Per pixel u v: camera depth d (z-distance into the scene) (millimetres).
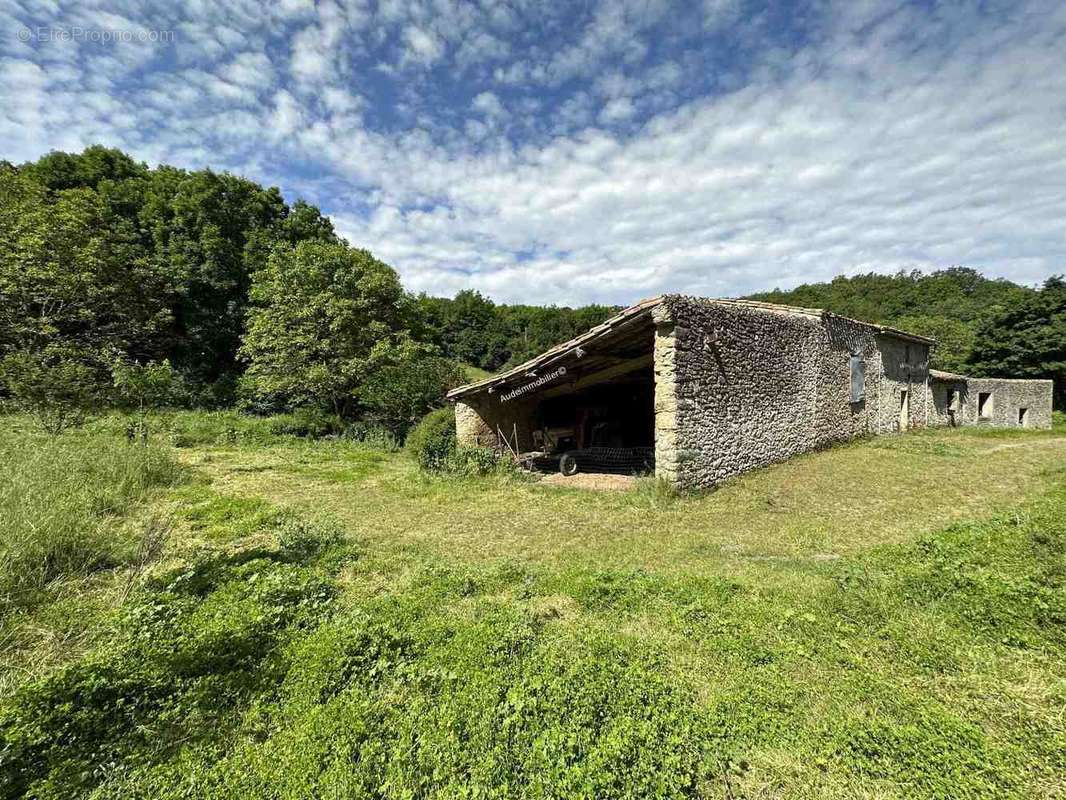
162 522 6559
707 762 2201
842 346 13414
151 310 20016
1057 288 26906
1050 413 24844
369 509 7840
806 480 8969
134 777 2215
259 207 24328
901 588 3822
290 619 3758
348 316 18844
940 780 2004
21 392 9898
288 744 2391
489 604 4047
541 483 10195
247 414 20219
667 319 7707
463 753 2273
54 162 21781
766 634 3307
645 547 5668
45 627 3641
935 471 9562
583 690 2648
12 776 2145
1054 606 3186
